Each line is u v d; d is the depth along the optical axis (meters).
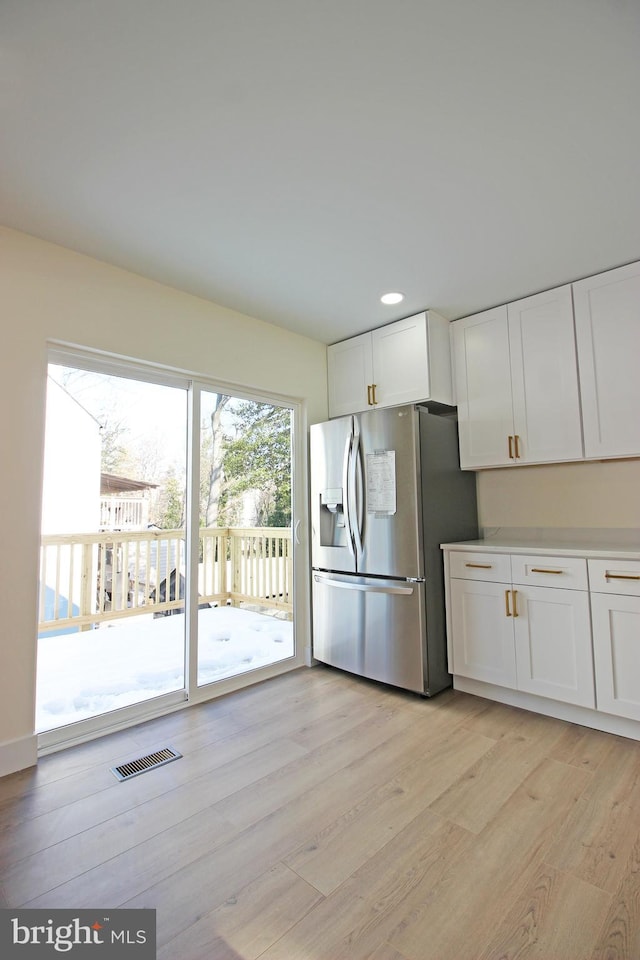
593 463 2.79
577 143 1.62
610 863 1.43
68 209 1.94
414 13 1.18
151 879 1.40
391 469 2.84
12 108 1.43
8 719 2.00
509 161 1.70
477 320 3.00
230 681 2.84
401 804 1.73
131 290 2.47
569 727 2.31
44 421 2.15
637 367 2.38
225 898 1.33
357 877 1.40
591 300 2.54
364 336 3.30
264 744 2.19
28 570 2.08
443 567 2.86
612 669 2.18
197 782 1.90
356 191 1.85
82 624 2.47
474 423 3.00
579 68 1.34
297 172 1.74
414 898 1.32
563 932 1.21
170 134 1.54
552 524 2.94
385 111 1.47
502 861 1.45
